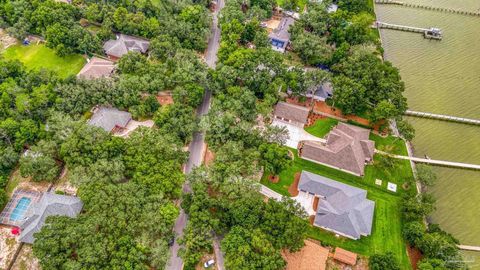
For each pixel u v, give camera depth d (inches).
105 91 4239.7
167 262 3161.9
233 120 3924.7
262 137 3868.1
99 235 2960.1
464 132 4439.0
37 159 3484.3
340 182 3750.0
